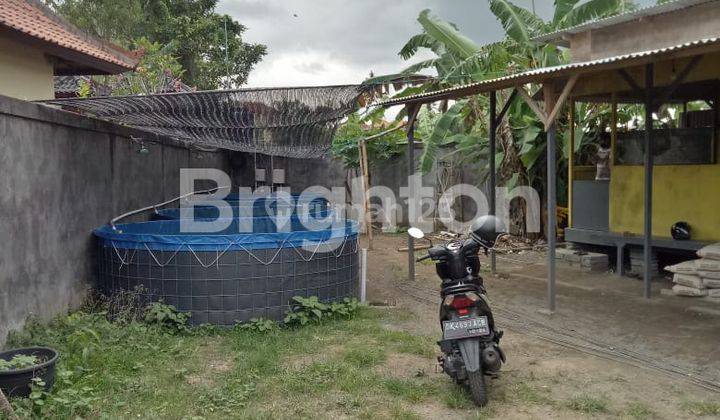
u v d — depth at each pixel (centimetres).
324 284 604
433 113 1335
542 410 375
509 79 619
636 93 832
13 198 470
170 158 918
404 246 1114
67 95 1179
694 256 738
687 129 763
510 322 579
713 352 470
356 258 661
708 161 749
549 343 514
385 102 775
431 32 1064
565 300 659
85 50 827
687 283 651
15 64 770
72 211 582
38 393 352
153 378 427
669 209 752
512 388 411
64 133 568
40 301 511
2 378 355
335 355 486
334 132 769
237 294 561
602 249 873
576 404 378
